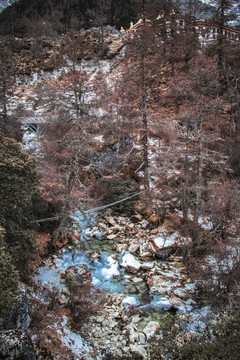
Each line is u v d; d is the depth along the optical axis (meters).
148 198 25.38
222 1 31.56
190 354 9.26
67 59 58.62
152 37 33.09
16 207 13.60
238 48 32.66
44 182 21.36
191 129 25.11
